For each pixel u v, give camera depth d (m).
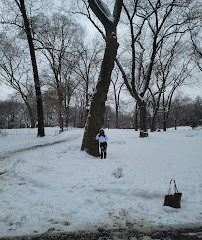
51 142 17.02
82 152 9.39
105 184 5.48
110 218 3.91
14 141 17.59
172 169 7.44
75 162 7.34
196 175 6.68
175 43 23.36
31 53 19.88
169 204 4.35
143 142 15.59
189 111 61.47
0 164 8.55
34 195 4.87
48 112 59.12
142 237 3.33
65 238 3.25
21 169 6.67
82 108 52.03
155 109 30.75
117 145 14.03
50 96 29.41
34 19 20.14
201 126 36.00
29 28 19.30
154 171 7.15
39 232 3.37
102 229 3.53
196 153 10.59
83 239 3.24
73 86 37.00
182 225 3.69
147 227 3.63
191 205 4.49
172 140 16.67
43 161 7.61
